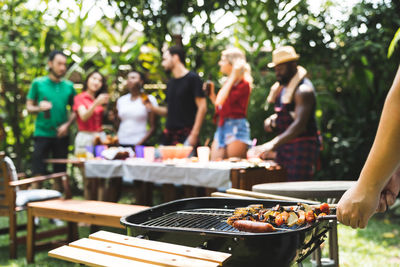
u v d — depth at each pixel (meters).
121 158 4.40
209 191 3.46
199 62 6.57
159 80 6.74
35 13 7.01
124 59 6.68
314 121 3.65
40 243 3.81
